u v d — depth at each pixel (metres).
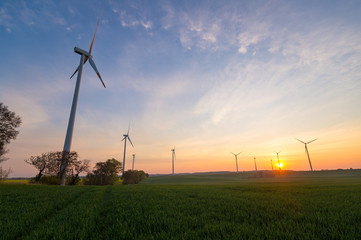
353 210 6.89
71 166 38.53
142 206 8.52
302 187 19.89
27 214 6.91
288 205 8.30
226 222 5.41
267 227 4.75
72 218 6.32
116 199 11.19
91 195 14.00
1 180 27.64
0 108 26.70
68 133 46.56
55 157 37.41
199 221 5.63
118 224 5.22
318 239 3.93
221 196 12.33
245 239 3.96
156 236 4.11
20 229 5.06
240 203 9.09
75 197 13.05
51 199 11.19
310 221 5.48
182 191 16.92
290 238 3.95
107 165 53.91
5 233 4.63
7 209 7.94
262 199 10.57
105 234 4.35
